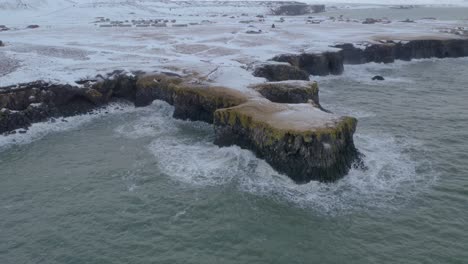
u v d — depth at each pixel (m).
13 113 37.50
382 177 26.97
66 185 27.02
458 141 33.03
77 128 38.41
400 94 48.59
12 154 32.41
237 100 35.09
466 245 20.00
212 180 27.06
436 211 23.03
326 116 29.36
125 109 44.09
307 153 25.92
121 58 56.25
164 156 31.23
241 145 30.78
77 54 58.72
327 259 19.23
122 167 29.55
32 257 19.72
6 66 48.66
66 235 21.44
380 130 35.94
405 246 20.06
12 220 22.95
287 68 50.09
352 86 53.19
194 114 39.03
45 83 41.72
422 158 29.92
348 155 27.89
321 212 23.17
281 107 32.00
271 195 25.02
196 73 45.94
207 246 20.33
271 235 21.17
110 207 24.09
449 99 45.88
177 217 22.92
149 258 19.45
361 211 23.19
